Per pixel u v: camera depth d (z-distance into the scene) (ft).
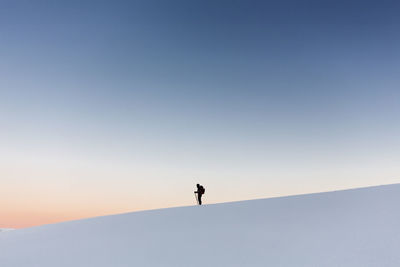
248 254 21.27
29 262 25.09
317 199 34.04
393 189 33.27
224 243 24.13
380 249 18.61
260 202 37.40
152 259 22.61
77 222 40.83
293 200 35.50
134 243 27.17
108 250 25.99
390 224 22.35
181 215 36.50
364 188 36.29
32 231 39.09
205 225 30.32
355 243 20.16
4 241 34.91
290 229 25.31
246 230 26.71
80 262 23.66
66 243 29.91
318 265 18.01
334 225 24.44
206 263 20.68
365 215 25.49
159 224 33.30
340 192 35.94
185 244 25.16
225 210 35.88
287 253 20.48
